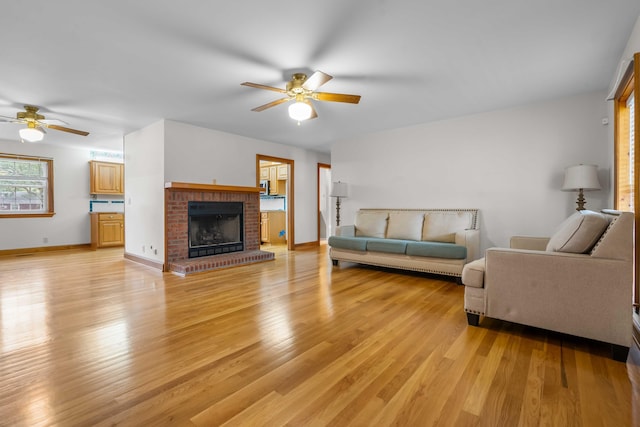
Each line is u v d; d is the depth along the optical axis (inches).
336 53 98.3
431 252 143.6
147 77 115.2
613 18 81.3
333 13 78.0
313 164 273.1
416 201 187.6
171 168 173.9
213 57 100.1
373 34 87.8
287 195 252.1
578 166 123.2
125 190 207.5
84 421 50.7
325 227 324.5
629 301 70.6
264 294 124.5
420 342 80.7
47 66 105.9
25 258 209.8
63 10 75.6
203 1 72.9
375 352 75.0
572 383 61.6
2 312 103.5
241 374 65.1
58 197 244.7
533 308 82.0
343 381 62.4
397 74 114.3
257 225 222.4
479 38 90.7
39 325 92.1
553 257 79.4
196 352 75.0
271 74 112.5
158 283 142.6
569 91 134.6
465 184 169.8
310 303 112.8
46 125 157.5
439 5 75.2
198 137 186.9
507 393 58.3
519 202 154.4
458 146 171.5
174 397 57.1
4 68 107.2
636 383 61.5
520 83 124.8
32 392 58.6
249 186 217.6
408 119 174.9
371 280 148.1
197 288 134.0
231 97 136.7
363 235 190.4
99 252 237.1
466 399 56.4
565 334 85.9
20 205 230.4
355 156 216.5
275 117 168.6
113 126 185.8
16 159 227.3
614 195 114.5
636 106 78.3
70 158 251.1
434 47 95.3
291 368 67.5
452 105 150.9
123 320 96.0
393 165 197.2
